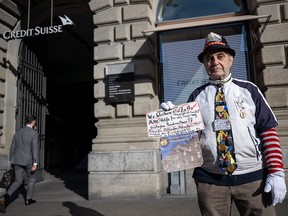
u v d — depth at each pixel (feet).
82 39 41.73
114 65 22.95
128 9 23.12
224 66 7.73
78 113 53.21
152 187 20.43
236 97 7.45
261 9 21.33
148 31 22.16
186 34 23.43
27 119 20.83
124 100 22.35
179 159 7.73
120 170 21.03
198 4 24.53
